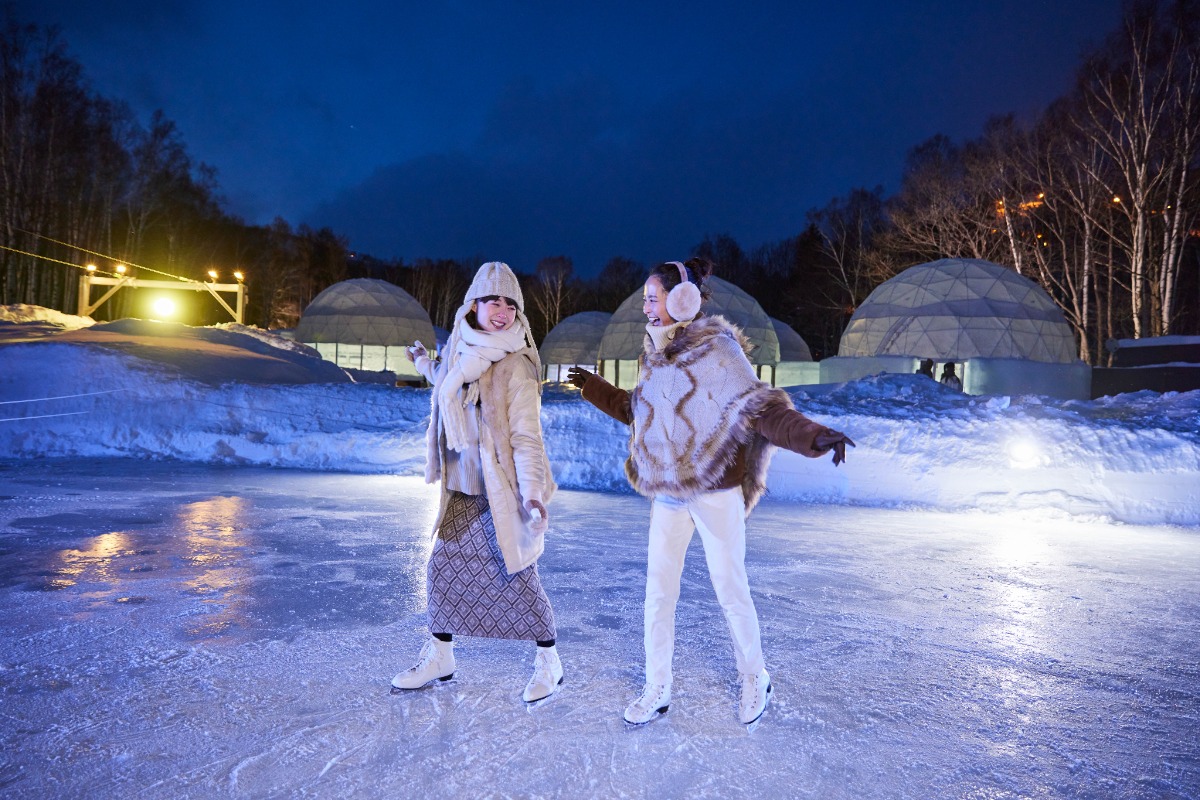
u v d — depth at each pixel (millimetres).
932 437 9375
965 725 2828
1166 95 26969
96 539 5781
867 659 3551
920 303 27125
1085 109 28719
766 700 2859
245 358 14820
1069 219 33000
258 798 2172
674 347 2773
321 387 12352
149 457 11406
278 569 5020
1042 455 8930
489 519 2936
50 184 32125
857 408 10125
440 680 3105
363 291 42188
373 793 2211
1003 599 4777
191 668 3207
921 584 5117
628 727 2715
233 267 50531
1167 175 27969
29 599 4199
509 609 2936
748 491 2828
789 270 62719
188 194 41312
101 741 2516
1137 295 27672
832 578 5215
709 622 4062
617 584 4859
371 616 4008
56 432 11562
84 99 32875
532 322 62531
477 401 2908
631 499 9125
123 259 36125
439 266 67875
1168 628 4230
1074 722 2891
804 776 2387
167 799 2154
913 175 35938
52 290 34406
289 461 11406
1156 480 8398
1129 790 2363
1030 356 25891
